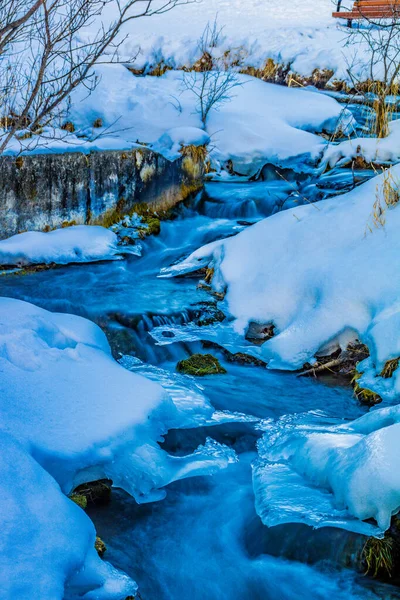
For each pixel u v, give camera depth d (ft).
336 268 22.26
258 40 52.70
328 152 35.45
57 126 36.29
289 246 24.40
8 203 27.89
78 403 16.11
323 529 13.92
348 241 23.25
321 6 69.92
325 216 24.68
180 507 15.38
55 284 26.22
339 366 21.18
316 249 23.62
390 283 20.83
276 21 62.28
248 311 23.59
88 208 30.37
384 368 19.57
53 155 28.73
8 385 15.72
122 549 14.12
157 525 14.87
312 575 13.58
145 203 32.37
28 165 28.09
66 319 20.57
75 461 14.53
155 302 24.76
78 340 19.35
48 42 18.48
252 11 68.13
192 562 14.02
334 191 31.27
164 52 53.98
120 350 22.39
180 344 22.67
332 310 21.49
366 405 19.25
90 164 29.91
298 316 22.43
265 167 39.01
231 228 32.07
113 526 14.73
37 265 27.68
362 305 21.09
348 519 13.98
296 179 38.01
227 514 15.20
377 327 19.94
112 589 12.34
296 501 14.80
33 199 28.58
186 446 17.11
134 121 38.58
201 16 66.18
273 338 22.06
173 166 33.12
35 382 16.29
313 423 18.33
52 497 12.67
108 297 25.16
